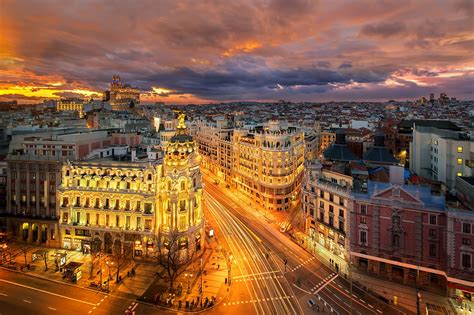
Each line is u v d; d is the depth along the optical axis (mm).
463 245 87625
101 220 117750
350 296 85812
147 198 113938
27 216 123938
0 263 108875
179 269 109438
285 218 160250
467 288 86938
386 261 100875
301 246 129375
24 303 88688
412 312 86375
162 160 122750
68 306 88125
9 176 125688
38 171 123062
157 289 97375
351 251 106375
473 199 94375
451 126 197875
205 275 106750
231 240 134125
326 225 117938
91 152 134875
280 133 173875
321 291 97500
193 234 118000
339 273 107500
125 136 160750
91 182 119062
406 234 97750
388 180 115625
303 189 133625
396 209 98500
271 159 170250
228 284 100875
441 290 94375
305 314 86438
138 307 88688
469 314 84375
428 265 95125
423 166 148000
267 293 96500
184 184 116625
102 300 91250
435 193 106375
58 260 106875
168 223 115125
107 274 105125
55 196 122250
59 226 119812
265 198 173750
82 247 118188
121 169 117500
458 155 123375
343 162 143250
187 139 123062
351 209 106188
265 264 114250
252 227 148375
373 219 102375
